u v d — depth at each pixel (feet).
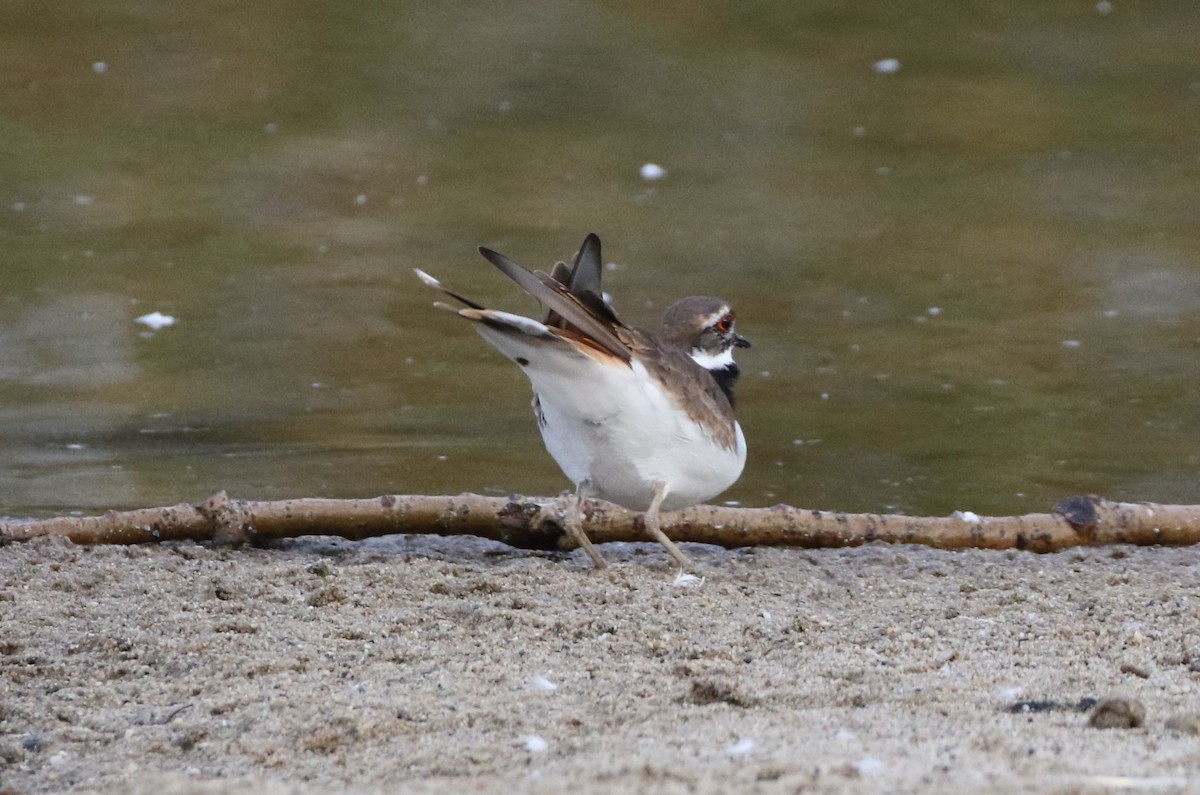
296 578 31.35
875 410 46.98
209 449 43.01
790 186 71.77
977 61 89.92
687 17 96.12
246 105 79.71
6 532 33.55
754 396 48.21
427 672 26.12
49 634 27.99
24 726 24.16
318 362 50.90
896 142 78.02
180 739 23.49
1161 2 98.63
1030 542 34.91
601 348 29.86
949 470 42.01
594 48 90.89
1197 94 84.58
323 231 64.39
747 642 27.86
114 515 34.09
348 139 75.87
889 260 62.44
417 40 91.09
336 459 42.29
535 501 34.94
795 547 35.01
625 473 31.58
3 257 59.82
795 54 90.74
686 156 75.56
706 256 62.49
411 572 31.86
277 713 24.25
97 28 89.45
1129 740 21.84
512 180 71.61
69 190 67.77
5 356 50.37
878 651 27.35
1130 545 35.14
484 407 47.21
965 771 20.02
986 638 28.14
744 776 19.84
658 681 25.58
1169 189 71.41
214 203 67.10
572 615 29.12
